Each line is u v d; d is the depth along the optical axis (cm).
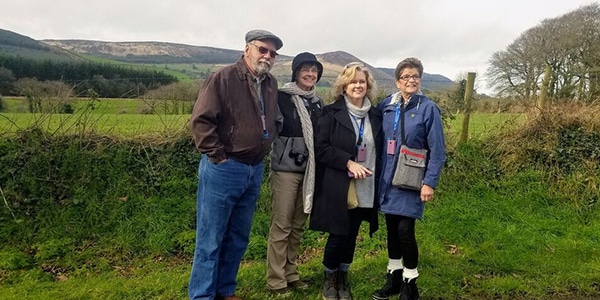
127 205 526
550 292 375
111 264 437
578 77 1195
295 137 348
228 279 345
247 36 308
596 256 444
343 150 333
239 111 300
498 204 568
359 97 336
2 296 354
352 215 349
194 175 589
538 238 491
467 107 658
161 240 475
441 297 363
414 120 325
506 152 642
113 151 581
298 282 377
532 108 661
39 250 444
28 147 549
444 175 619
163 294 361
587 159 613
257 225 514
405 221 332
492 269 418
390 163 333
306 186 343
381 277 394
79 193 530
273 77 333
